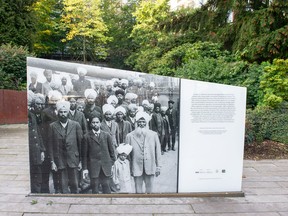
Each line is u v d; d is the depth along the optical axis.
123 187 3.61
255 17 8.22
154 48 13.36
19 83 12.07
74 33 22.25
